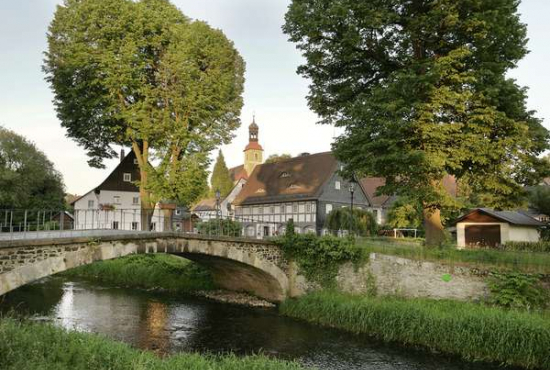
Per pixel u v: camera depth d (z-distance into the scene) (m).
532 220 33.41
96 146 33.09
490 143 20.55
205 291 28.62
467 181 23.02
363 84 23.72
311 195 46.94
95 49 28.06
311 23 21.91
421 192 20.30
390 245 23.33
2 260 14.47
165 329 19.70
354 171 22.73
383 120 19.88
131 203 53.28
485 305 18.19
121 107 28.88
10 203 39.97
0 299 25.14
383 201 55.69
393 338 17.53
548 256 19.36
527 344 14.44
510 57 21.58
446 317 16.56
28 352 9.77
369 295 22.02
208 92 30.55
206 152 30.80
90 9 27.95
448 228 36.34
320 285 24.02
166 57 29.17
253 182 56.50
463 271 19.64
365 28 21.42
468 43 21.28
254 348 16.95
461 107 20.06
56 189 50.44
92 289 29.98
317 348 16.81
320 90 24.11
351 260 23.11
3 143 44.72
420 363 15.01
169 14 30.39
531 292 17.64
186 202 30.30
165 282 30.56
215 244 22.30
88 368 9.80
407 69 20.97
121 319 21.42
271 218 50.75
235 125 33.69
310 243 24.25
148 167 29.48
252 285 27.38
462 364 14.85
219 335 18.77
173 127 29.80
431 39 21.34
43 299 26.08
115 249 18.05
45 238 15.55
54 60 29.38
